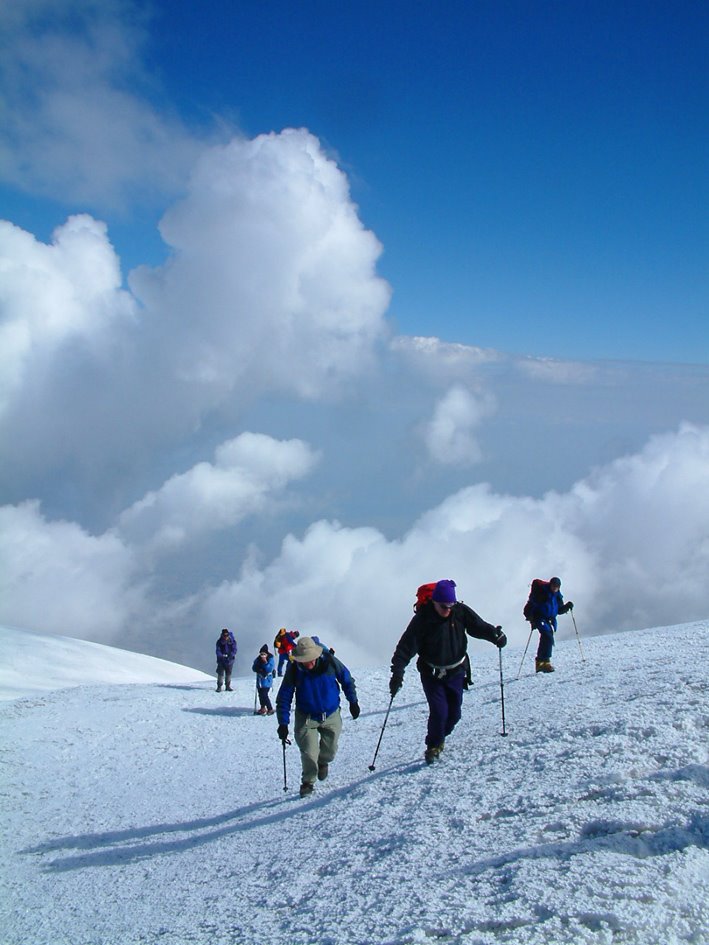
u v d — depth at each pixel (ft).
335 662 28.45
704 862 13.33
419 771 24.64
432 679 25.82
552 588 47.26
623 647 53.47
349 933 13.70
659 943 11.28
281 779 33.65
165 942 16.37
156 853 25.26
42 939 19.07
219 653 78.07
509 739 25.54
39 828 33.37
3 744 54.75
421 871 15.84
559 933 11.75
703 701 23.50
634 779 18.16
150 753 48.96
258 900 17.31
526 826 16.70
